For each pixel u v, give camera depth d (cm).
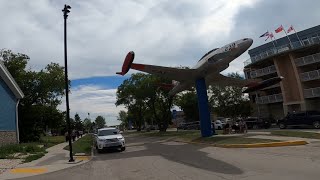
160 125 6003
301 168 1136
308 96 5569
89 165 1769
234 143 2172
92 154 2503
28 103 4847
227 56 2750
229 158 1568
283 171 1105
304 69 5759
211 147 2275
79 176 1371
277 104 6444
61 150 2781
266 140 2078
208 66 2889
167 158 1805
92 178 1292
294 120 3691
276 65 6000
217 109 6769
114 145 2608
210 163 1451
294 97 5831
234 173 1138
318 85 5672
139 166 1548
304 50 5688
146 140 4025
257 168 1209
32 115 4719
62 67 5100
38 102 4981
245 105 6594
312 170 1084
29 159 2034
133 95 6275
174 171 1291
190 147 2436
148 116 8525
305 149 1659
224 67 2922
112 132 2797
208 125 3023
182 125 7294
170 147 2605
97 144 2647
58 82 4975
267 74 6238
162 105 5928
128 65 2789
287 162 1294
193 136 3312
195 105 8238
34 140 4719
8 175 1471
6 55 4747
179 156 1859
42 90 4903
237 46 2683
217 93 6694
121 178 1233
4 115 2988
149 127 8694
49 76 4947
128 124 13450
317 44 5419
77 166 1753
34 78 4897
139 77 6231
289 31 5822
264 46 6644
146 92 5719
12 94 3175
